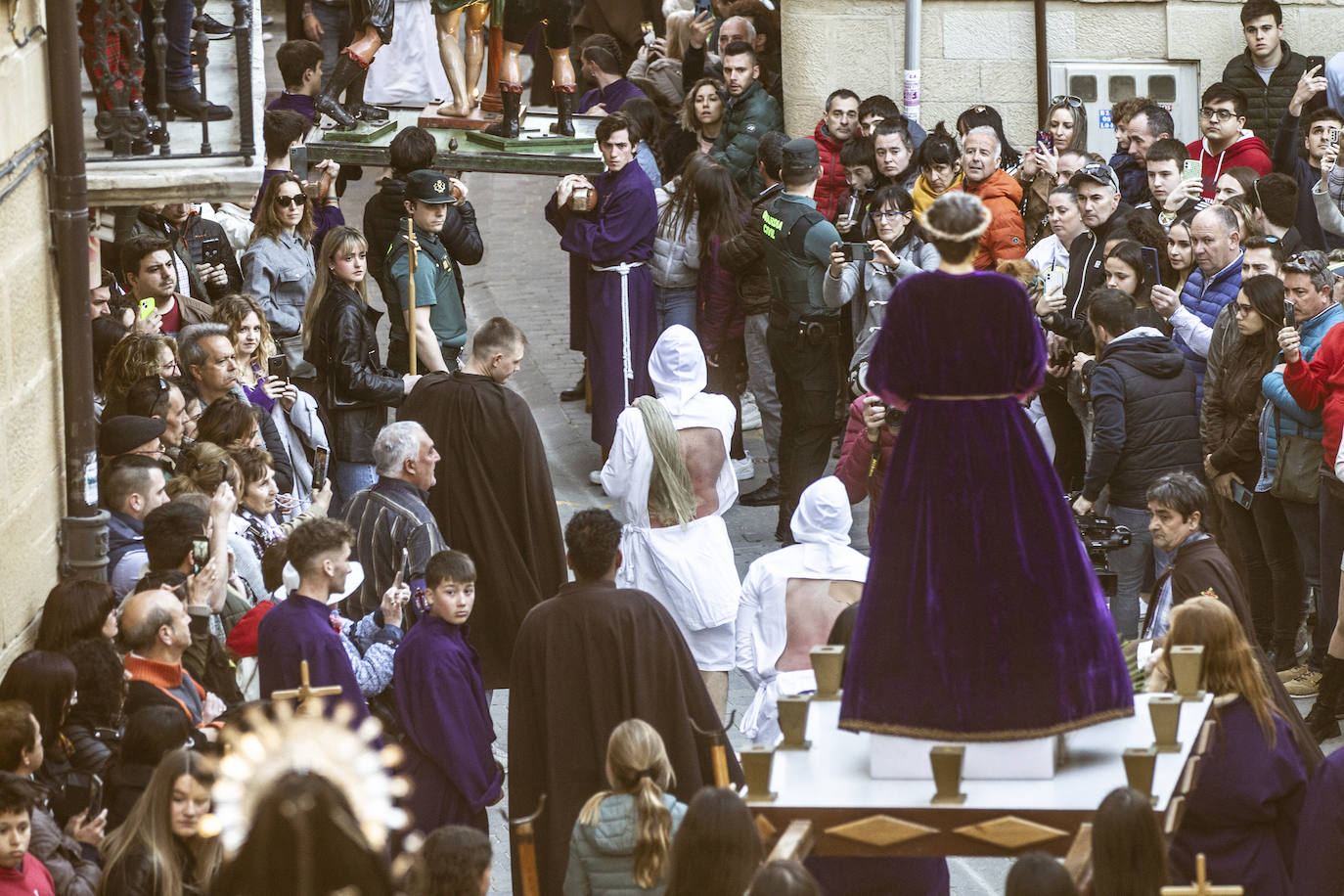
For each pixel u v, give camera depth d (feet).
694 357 102.68
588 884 64.28
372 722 28.22
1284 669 104.58
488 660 102.42
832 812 49.37
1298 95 137.08
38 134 81.20
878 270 124.47
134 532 86.53
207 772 60.90
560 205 136.67
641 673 77.30
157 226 121.29
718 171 138.51
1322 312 102.12
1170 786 49.21
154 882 59.77
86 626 71.20
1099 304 105.29
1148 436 103.71
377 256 128.57
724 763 67.62
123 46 99.35
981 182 134.31
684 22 179.32
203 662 78.18
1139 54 168.55
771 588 87.20
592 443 151.12
